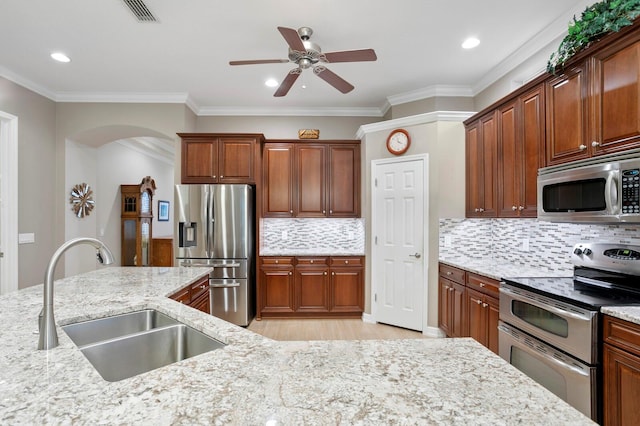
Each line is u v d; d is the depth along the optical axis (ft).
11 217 11.17
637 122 5.25
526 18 8.23
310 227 14.70
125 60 10.40
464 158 11.19
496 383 2.59
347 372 2.77
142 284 6.63
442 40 9.24
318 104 14.33
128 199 20.12
